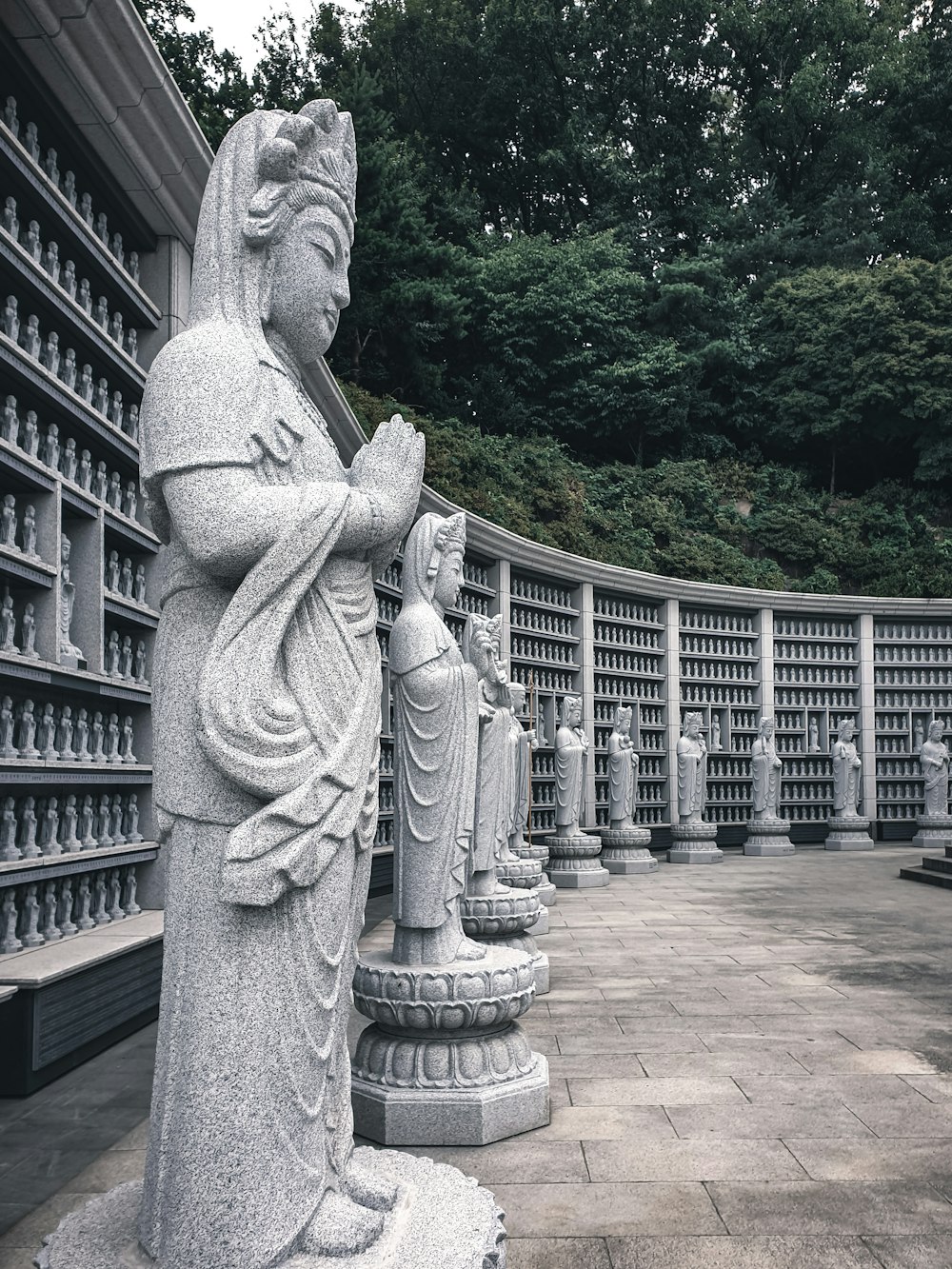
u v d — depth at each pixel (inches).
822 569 967.6
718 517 1006.4
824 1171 147.8
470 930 251.9
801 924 380.8
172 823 91.3
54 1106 170.7
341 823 91.0
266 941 87.4
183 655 93.4
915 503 1107.3
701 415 1121.4
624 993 263.4
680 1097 181.0
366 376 836.6
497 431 989.2
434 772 175.0
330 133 103.6
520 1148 157.3
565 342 1031.0
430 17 1182.3
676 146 1295.5
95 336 220.7
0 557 181.9
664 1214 133.7
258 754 87.3
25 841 197.8
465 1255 84.8
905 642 806.5
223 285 98.4
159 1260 84.0
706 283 1151.0
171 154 225.3
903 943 339.3
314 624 93.8
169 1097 86.7
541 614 629.9
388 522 98.3
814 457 1193.4
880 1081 189.8
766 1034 222.8
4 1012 175.0
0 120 194.7
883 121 1328.7
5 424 192.7
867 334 1126.4
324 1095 90.7
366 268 800.9
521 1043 170.4
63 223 206.5
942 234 1318.9
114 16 185.9
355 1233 85.7
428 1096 159.2
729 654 765.3
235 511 89.0
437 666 175.8
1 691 201.8
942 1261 120.8
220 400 91.1
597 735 669.3
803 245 1248.2
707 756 749.9
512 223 1238.3
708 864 632.4
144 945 221.9
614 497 959.0
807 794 789.2
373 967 167.2
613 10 1238.9
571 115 1203.9
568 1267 119.6
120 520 236.8
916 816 799.7
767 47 1317.7
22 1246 122.0
